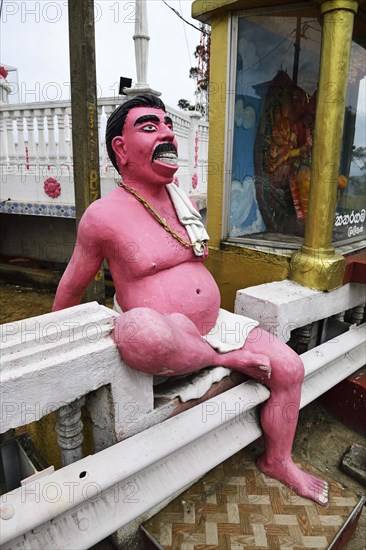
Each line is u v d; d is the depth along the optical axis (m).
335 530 1.74
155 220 1.83
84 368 1.42
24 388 1.29
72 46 3.37
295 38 2.63
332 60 2.12
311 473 2.09
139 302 1.77
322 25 2.15
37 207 5.99
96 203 1.81
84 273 1.86
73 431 1.60
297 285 2.45
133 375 1.58
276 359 1.91
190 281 1.83
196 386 1.81
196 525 1.75
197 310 1.83
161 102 1.87
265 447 2.05
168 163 1.78
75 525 1.40
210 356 1.78
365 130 2.93
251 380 2.03
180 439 1.64
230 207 2.85
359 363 2.73
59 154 5.80
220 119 2.67
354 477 2.27
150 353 1.44
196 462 1.75
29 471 1.92
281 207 2.95
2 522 1.23
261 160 2.92
